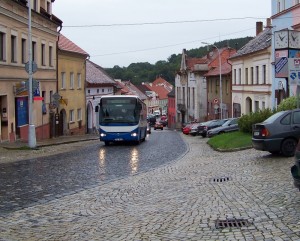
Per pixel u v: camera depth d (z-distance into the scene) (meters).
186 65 86.88
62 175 14.93
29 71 25.78
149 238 7.27
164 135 50.34
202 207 9.35
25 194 11.53
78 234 7.77
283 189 10.34
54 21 39.72
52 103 35.69
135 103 29.81
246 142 22.42
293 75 16.05
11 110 30.00
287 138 16.44
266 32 51.22
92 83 56.50
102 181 13.66
